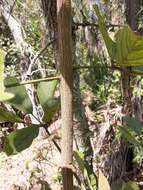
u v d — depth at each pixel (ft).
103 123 11.25
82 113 9.69
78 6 11.14
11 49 14.56
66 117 3.02
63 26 2.91
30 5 13.98
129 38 2.41
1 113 3.25
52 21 9.12
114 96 11.99
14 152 3.15
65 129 3.04
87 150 10.14
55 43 8.54
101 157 11.26
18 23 14.01
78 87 9.50
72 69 2.98
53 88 3.30
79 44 11.84
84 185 3.70
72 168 3.10
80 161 3.14
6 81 2.95
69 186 3.12
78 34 11.79
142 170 13.33
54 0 9.09
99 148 10.91
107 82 12.41
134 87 12.34
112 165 11.55
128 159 13.15
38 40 13.94
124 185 3.34
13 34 14.07
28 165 13.67
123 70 3.00
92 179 3.73
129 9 11.78
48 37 10.35
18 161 15.84
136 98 12.29
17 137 3.15
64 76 2.97
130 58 2.57
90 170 3.77
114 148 11.44
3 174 15.75
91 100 12.37
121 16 11.82
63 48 2.94
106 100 12.15
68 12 2.90
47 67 11.25
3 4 14.35
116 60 2.64
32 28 14.05
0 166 16.08
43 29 10.52
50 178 12.87
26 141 3.16
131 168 13.32
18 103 3.27
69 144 3.07
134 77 12.25
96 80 12.30
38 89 3.31
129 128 3.57
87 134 9.90
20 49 13.53
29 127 3.22
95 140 11.08
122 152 11.74
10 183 14.87
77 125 9.78
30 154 15.44
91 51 11.34
